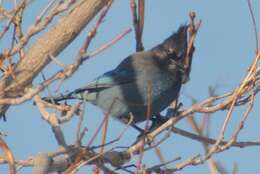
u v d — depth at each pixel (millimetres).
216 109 10484
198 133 10688
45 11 9430
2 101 8812
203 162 9648
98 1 10469
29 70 10305
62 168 9367
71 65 8531
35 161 8539
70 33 10484
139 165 9039
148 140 10680
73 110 9250
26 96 8742
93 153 9742
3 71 10258
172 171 9742
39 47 10430
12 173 7965
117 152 10867
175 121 10562
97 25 8406
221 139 9656
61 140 9195
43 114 9430
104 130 9344
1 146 8062
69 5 9305
